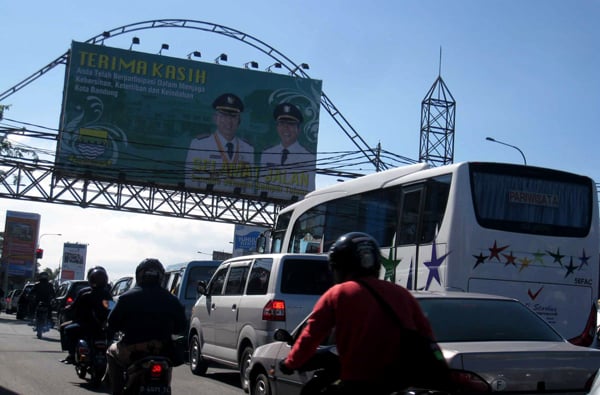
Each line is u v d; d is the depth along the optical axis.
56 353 16.61
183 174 36.12
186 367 15.20
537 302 11.92
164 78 36.38
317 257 11.49
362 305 4.41
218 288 13.36
